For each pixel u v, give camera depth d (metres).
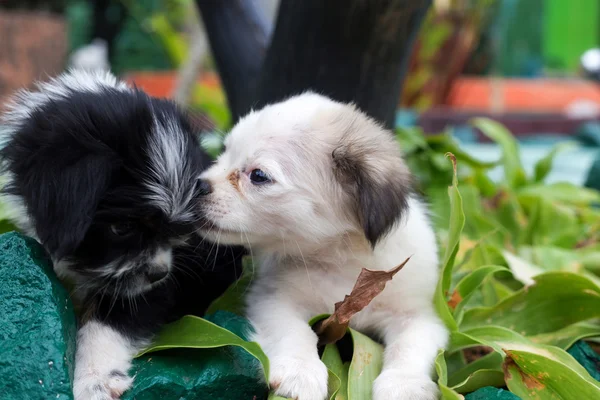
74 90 0.60
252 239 0.60
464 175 0.92
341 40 0.71
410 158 0.86
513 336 0.58
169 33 1.57
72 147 0.55
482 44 2.27
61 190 0.54
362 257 0.61
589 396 0.53
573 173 1.31
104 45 2.10
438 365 0.55
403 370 0.56
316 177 0.60
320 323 0.59
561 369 0.54
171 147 0.58
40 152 0.55
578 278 0.61
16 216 0.59
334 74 0.72
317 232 0.60
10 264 0.54
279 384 0.54
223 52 0.82
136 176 0.56
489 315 0.63
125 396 0.54
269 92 0.74
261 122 0.61
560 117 1.80
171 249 0.58
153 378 0.54
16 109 0.60
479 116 1.73
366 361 0.57
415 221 0.63
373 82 0.72
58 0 2.00
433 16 1.89
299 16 0.71
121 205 0.55
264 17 0.83
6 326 0.52
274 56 0.74
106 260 0.56
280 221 0.60
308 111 0.61
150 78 1.84
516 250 0.78
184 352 0.56
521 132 1.77
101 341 0.56
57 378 0.51
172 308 0.60
